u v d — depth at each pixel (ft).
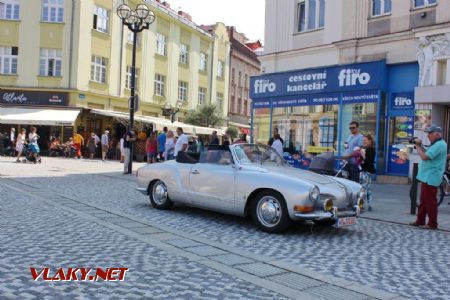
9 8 100.17
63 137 100.01
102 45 105.50
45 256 18.08
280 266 18.22
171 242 21.50
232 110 166.81
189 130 115.14
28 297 13.67
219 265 17.84
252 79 68.80
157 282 15.55
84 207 30.32
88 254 18.65
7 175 49.44
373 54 54.70
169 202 30.66
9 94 99.71
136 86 116.78
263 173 25.34
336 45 57.77
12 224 23.77
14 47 100.01
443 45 47.78
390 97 53.62
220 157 27.86
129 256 18.63
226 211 26.94
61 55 99.66
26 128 100.63
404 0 51.98
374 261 19.88
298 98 62.18
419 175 28.58
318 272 17.70
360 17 56.24
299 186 23.66
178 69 133.39
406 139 52.19
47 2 100.07
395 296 15.30
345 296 15.07
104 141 89.56
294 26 64.64
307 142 60.95
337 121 57.26
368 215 32.04
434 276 17.95
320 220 26.63
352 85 55.26
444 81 48.37
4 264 16.76
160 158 72.38
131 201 34.58
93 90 103.65
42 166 65.87
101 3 104.83
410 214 32.83
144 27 57.72
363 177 33.86
